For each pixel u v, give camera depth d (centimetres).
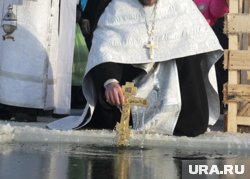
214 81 1257
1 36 1425
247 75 1319
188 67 1195
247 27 1315
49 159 909
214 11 1597
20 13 1421
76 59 1778
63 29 1480
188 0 1241
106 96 1114
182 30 1205
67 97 1491
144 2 1208
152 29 1200
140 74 1194
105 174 811
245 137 1173
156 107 1178
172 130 1159
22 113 1430
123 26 1205
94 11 1487
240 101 1303
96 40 1202
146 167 866
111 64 1159
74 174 805
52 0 1446
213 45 1198
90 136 1091
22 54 1422
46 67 1446
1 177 774
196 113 1184
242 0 1334
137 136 1095
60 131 1127
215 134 1229
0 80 1425
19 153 955
